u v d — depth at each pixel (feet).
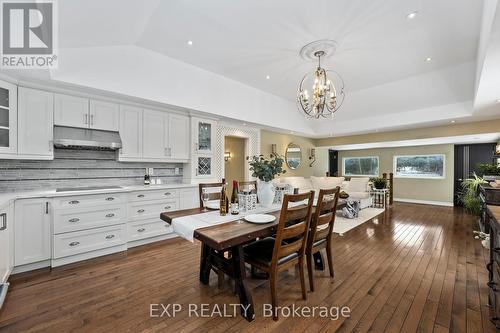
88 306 6.28
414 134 19.38
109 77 9.67
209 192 8.75
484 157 21.85
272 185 8.32
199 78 12.64
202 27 8.79
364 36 9.29
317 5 7.52
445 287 7.32
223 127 16.20
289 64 11.90
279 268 6.04
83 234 9.13
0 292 6.39
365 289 7.23
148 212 11.14
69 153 10.44
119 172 11.91
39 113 8.86
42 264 8.41
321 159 27.71
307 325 5.61
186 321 5.74
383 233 13.26
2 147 8.04
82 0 6.15
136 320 5.74
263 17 8.14
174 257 9.65
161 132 12.29
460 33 9.00
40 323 5.59
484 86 9.38
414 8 7.63
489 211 6.09
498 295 5.16
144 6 7.27
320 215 7.34
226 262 6.63
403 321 5.74
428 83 13.83
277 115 18.26
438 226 14.84
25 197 7.88
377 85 14.99
